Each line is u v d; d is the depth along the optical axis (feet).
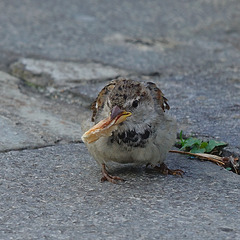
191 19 61.72
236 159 31.09
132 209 24.41
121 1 68.54
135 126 25.72
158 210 24.29
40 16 61.77
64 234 21.95
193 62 49.34
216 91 42.42
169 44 54.03
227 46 53.62
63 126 36.06
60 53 50.55
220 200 25.46
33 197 25.67
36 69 46.44
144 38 55.72
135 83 26.48
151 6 66.64
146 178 28.17
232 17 62.28
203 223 22.98
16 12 62.85
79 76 45.24
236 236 21.81
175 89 42.83
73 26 58.75
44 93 42.73
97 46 52.90
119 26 59.26
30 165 29.66
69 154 31.50
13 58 48.83
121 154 26.18
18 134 33.96
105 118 26.05
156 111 26.63
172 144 27.09
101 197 25.77
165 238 21.61
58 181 27.68
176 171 28.73
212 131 34.60
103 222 23.07
